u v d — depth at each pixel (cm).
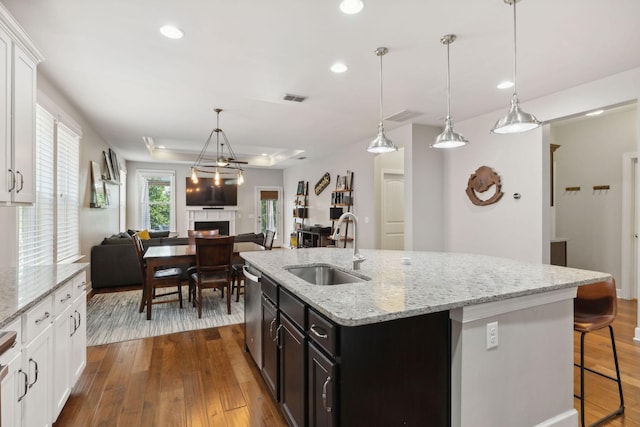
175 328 349
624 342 306
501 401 163
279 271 212
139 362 271
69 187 408
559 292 180
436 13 219
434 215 504
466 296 151
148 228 908
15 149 193
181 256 394
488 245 438
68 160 404
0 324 126
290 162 897
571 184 514
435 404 153
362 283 177
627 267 451
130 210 877
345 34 245
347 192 674
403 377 145
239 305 434
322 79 329
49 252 345
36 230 318
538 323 174
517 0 204
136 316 387
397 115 453
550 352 179
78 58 282
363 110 434
